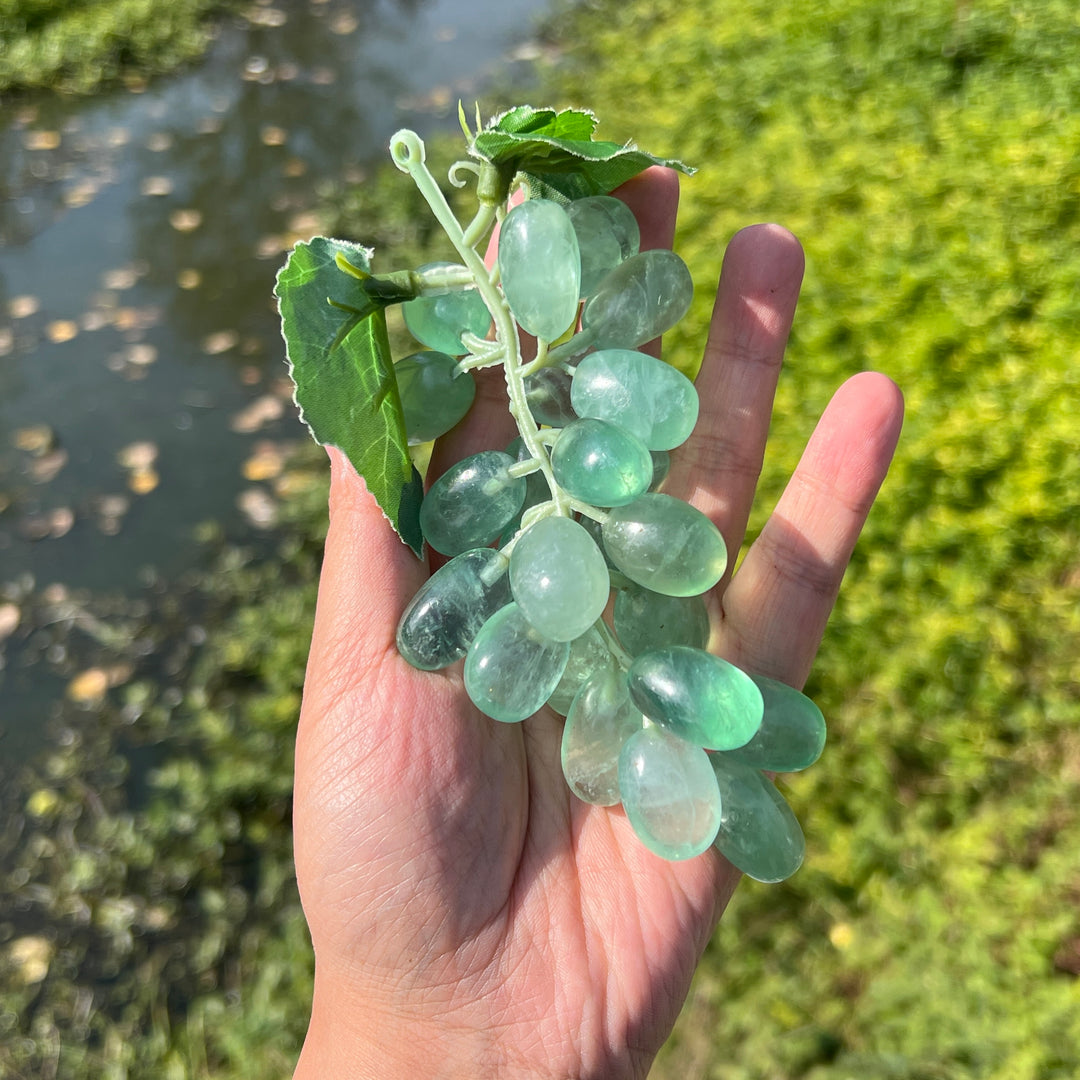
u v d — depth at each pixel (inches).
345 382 8.4
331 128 31.0
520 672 7.5
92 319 24.2
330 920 8.5
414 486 8.8
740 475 10.5
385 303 8.8
